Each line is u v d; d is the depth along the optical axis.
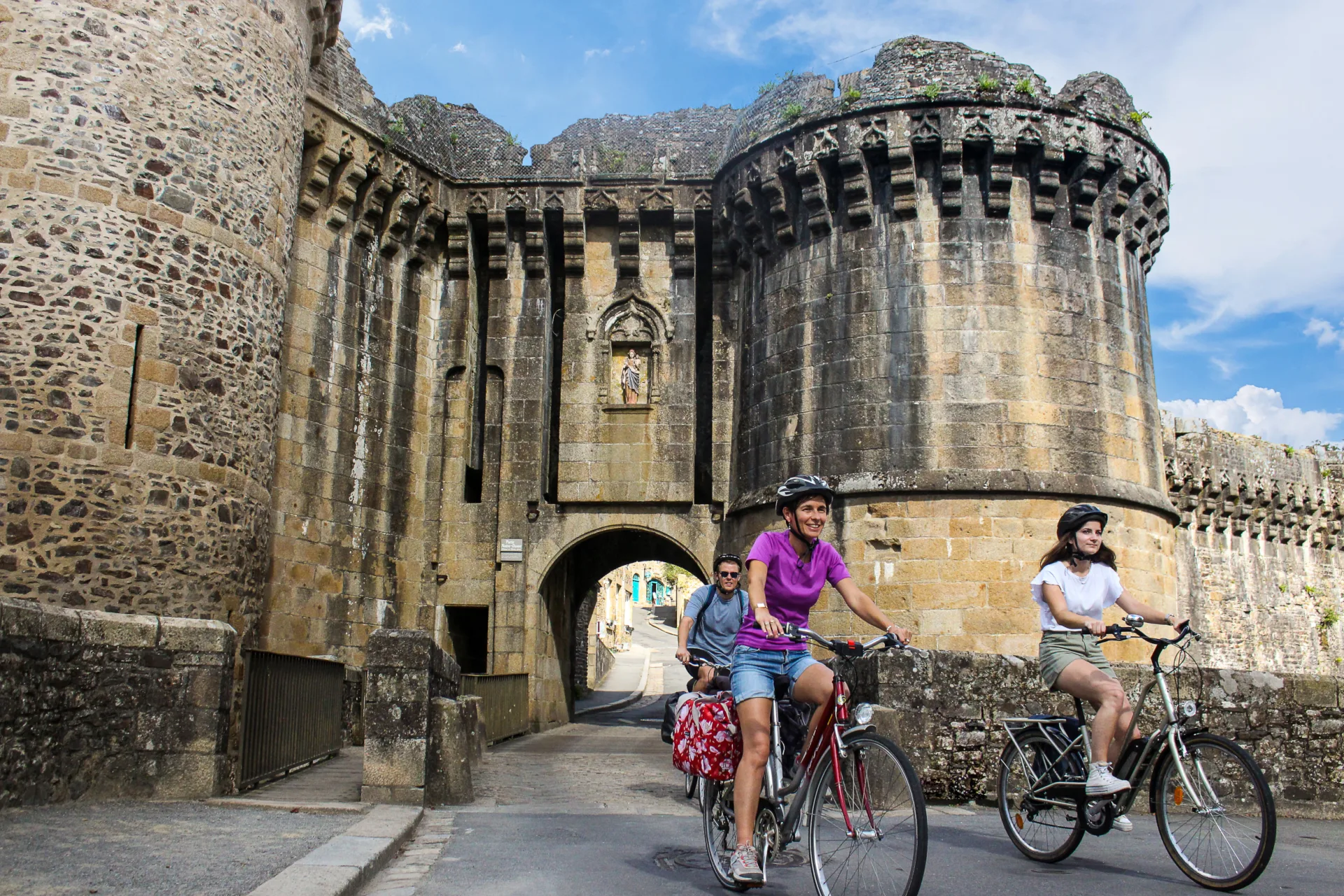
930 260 18.81
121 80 13.37
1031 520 17.91
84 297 12.80
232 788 9.12
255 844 6.32
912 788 4.54
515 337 22.59
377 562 20.84
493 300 22.75
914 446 18.31
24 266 12.52
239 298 14.50
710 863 6.27
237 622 14.20
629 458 22.03
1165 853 6.92
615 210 22.58
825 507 5.49
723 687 8.03
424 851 6.87
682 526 21.78
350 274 20.80
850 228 19.44
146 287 13.34
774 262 20.59
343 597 20.02
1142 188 19.95
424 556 21.91
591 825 8.16
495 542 21.95
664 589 96.38
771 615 5.26
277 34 15.70
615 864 6.39
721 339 22.19
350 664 20.00
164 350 13.45
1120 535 18.50
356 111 20.56
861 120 19.12
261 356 14.96
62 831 6.50
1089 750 6.09
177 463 13.43
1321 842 7.77
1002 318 18.58
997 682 9.60
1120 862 6.55
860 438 18.64
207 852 6.00
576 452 22.14
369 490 20.81
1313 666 31.25
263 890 4.87
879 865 4.66
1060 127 18.92
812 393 19.34
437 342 22.61
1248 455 30.19
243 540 14.38
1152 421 19.91
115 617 8.21
